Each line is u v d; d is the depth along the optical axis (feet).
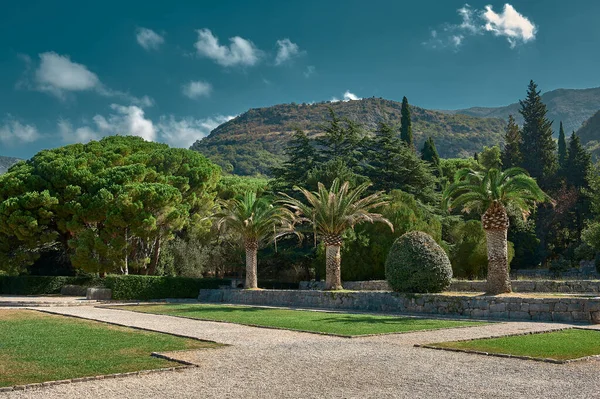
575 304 60.29
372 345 40.63
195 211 147.95
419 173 148.05
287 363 32.78
